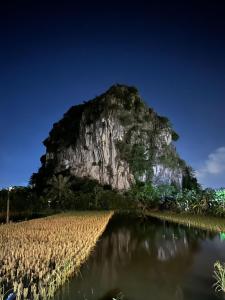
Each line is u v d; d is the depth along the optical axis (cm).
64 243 2661
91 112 17688
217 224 4934
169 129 18600
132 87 19250
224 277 1677
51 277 1723
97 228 4231
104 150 16488
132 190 14850
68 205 11119
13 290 1556
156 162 16638
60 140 17925
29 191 14138
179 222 5953
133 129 17100
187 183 17888
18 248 2397
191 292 1652
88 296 1576
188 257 2602
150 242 3509
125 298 1560
